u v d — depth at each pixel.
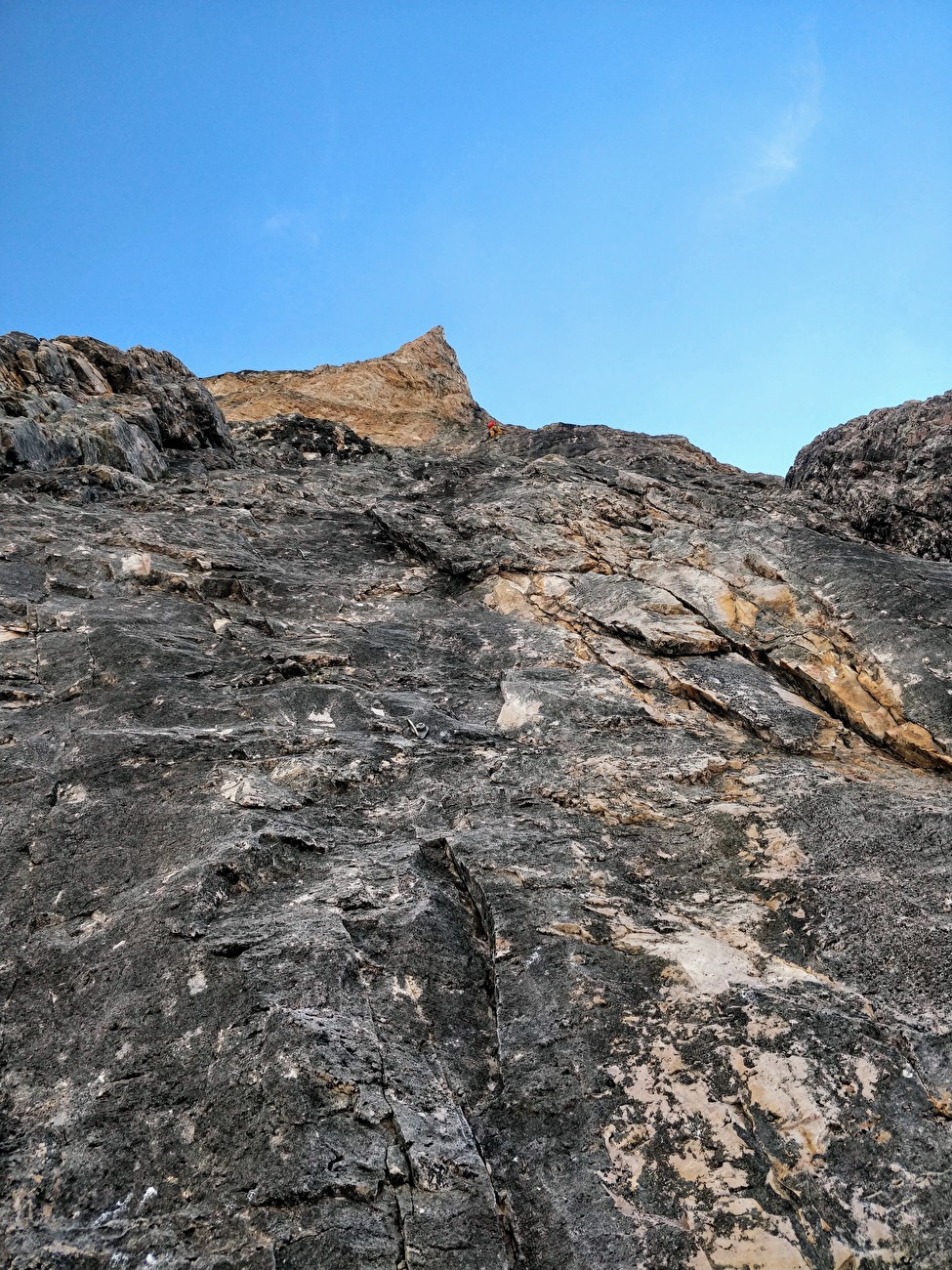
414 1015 3.85
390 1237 2.95
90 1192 3.07
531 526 10.18
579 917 4.40
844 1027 3.77
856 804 5.21
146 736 5.54
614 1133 3.46
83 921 4.21
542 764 5.78
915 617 6.93
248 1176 3.06
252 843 4.54
